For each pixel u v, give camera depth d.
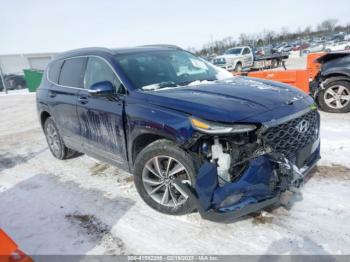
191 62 4.00
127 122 2.98
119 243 2.60
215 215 2.34
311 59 7.67
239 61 19.86
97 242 2.65
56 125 4.52
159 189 2.94
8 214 3.29
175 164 2.72
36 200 3.55
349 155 3.90
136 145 3.03
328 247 2.30
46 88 4.60
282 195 2.49
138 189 3.03
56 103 4.23
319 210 2.77
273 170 2.37
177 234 2.64
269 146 2.40
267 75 7.23
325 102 6.17
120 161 3.35
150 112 2.73
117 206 3.21
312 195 3.03
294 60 24.88
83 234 2.78
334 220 2.61
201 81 3.43
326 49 29.08
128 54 3.60
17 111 11.92
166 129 2.57
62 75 4.28
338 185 3.18
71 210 3.23
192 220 2.80
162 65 3.61
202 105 2.52
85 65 3.81
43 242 2.72
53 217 3.13
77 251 2.55
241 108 2.47
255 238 2.49
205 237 2.57
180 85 3.25
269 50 36.09
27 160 5.16
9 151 5.87
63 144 4.66
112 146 3.36
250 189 2.34
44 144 6.14
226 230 2.62
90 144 3.78
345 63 5.80
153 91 2.98
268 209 2.85
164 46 4.32
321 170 3.55
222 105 2.51
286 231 2.53
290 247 2.34
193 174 2.52
